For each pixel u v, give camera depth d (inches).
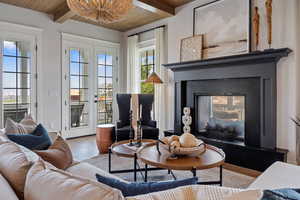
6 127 76.2
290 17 108.4
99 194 24.7
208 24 143.6
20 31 163.8
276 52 105.2
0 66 155.8
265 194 26.2
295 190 28.6
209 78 137.6
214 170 114.4
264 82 113.5
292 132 107.6
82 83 202.1
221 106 140.4
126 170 108.0
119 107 171.3
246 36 125.0
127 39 220.7
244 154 117.3
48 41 178.9
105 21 90.6
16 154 43.5
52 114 182.5
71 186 27.3
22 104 167.2
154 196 27.5
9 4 158.2
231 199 25.5
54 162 64.9
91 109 208.7
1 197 29.1
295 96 107.4
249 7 124.0
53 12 175.5
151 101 177.0
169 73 171.9
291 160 107.7
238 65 123.4
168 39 170.4
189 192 28.6
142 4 145.6
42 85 176.1
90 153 146.6
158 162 73.1
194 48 149.3
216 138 139.9
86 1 79.5
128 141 113.0
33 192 30.2
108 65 220.7
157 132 156.8
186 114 145.5
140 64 214.1
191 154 80.3
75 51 196.2
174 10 164.2
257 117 118.2
